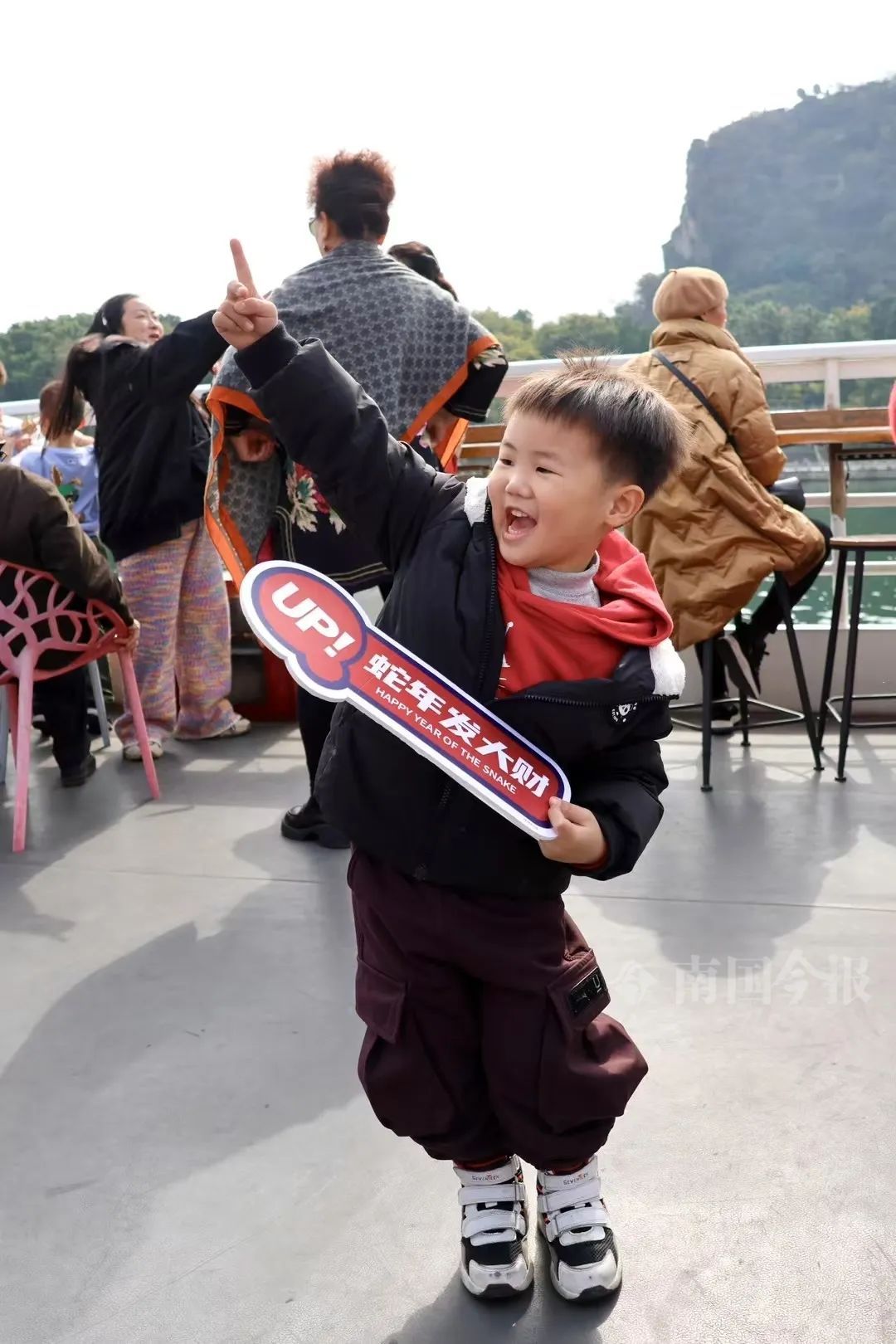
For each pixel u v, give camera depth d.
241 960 2.44
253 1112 1.91
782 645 3.96
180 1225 1.64
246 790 3.53
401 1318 1.46
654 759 1.41
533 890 1.38
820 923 2.49
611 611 1.35
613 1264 1.48
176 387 2.99
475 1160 1.50
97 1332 1.45
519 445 1.28
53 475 4.22
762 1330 1.42
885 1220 1.59
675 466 1.35
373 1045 1.45
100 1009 2.26
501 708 1.32
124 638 3.30
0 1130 1.88
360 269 2.67
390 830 1.37
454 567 1.36
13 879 2.91
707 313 3.40
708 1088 1.91
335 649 1.25
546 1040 1.40
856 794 3.27
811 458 4.54
